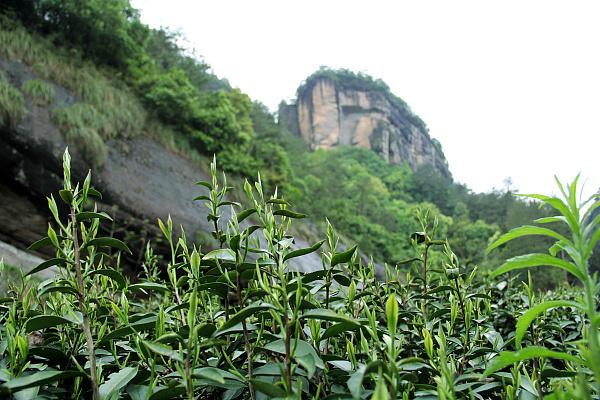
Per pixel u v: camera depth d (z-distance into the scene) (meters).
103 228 9.21
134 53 14.41
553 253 0.77
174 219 10.46
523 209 26.98
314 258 12.58
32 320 0.98
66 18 12.31
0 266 1.58
